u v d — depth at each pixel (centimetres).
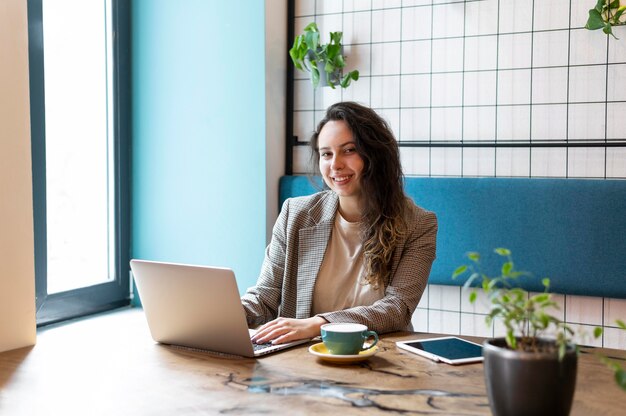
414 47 334
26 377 175
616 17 285
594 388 159
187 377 172
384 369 177
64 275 344
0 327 207
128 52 373
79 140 351
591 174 304
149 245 377
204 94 359
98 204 365
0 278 209
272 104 353
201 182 362
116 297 370
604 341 305
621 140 298
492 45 318
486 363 137
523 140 315
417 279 232
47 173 331
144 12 370
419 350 192
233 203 356
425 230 241
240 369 178
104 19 362
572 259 297
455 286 329
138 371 178
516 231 306
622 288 290
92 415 147
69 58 343
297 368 179
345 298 241
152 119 372
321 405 150
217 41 354
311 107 359
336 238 246
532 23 310
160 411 148
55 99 335
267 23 346
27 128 224
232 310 185
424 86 333
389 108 341
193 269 188
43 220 321
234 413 146
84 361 189
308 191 348
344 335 181
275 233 255
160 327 204
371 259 234
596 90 301
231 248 357
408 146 337
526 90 313
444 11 327
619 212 289
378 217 236
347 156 239
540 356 130
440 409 147
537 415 131
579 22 302
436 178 324
